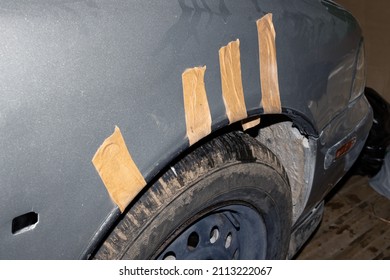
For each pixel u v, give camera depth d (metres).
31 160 1.02
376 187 3.18
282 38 1.51
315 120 1.73
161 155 1.21
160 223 1.32
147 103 1.17
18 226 1.04
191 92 1.26
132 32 1.15
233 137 1.55
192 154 1.40
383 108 3.15
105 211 1.15
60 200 1.08
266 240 1.80
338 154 1.96
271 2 1.50
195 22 1.27
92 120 1.09
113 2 1.14
